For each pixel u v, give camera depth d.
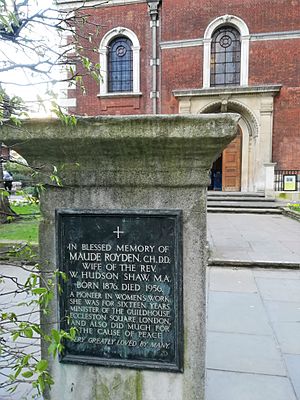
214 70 16.20
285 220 11.08
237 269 5.40
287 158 15.45
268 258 5.68
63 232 1.92
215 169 17.89
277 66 15.35
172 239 1.81
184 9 15.98
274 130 15.56
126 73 17.34
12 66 1.49
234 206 13.40
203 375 1.82
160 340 1.86
